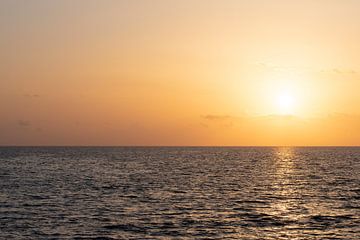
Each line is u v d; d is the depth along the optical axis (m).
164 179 90.94
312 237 41.25
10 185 78.12
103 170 116.94
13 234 41.75
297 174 104.81
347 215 50.94
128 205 56.94
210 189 73.81
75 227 44.56
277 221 47.69
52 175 99.56
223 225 45.75
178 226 45.25
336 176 99.56
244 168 126.94
